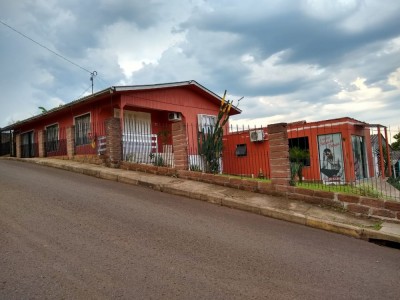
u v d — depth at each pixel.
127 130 13.67
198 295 3.18
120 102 12.76
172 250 4.30
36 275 3.40
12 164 13.10
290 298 3.23
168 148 11.92
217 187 8.30
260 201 7.11
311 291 3.41
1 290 3.08
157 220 5.63
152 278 3.47
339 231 5.75
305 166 13.94
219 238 4.93
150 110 15.06
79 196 7.05
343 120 13.17
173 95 15.24
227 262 4.04
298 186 7.59
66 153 14.12
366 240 5.45
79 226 5.01
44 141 16.12
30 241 4.30
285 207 6.73
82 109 14.62
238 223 5.87
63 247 4.16
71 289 3.15
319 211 6.53
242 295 3.23
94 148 12.99
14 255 3.85
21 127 20.23
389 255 4.74
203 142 10.05
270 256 4.34
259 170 13.14
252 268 3.91
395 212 5.93
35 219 5.23
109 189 8.09
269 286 3.47
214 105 17.67
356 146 14.12
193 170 9.66
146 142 12.74
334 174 13.23
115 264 3.75
